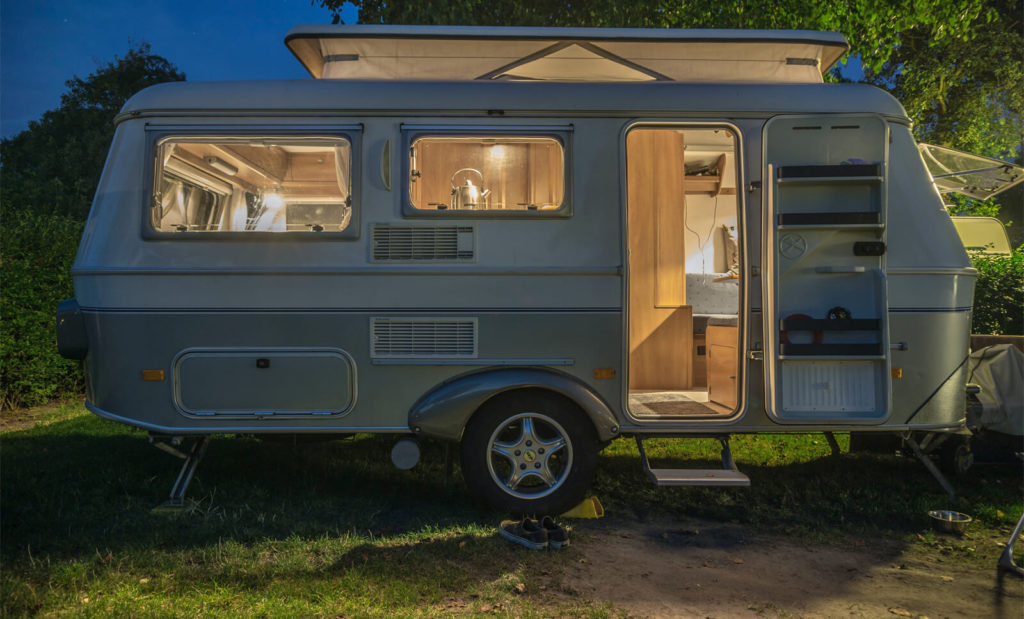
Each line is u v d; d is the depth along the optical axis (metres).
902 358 4.28
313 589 3.16
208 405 4.21
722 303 6.63
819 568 3.58
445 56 4.65
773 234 4.14
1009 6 17.91
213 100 4.24
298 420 4.23
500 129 4.26
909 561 3.69
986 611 3.12
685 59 4.71
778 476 5.11
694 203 6.86
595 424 4.21
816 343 4.17
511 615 2.94
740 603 3.16
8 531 3.86
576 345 4.26
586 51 4.67
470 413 4.18
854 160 4.23
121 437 6.14
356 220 4.23
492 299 4.25
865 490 4.71
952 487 4.70
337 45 4.62
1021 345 5.80
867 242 4.18
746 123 4.32
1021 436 5.06
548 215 4.25
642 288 5.76
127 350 4.19
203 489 4.65
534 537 3.71
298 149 4.34
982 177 5.84
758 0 10.16
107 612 2.91
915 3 10.59
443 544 3.71
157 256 4.20
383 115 4.27
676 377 5.76
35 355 7.26
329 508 4.36
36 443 5.88
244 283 4.21
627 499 4.63
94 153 24.62
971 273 4.41
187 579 3.27
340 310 4.23
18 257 7.19
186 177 4.31
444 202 4.42
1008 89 17.81
